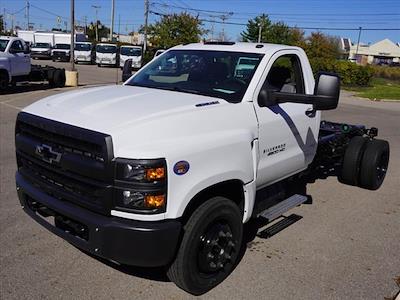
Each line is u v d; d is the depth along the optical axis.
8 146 8.34
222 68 4.46
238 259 4.31
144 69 5.03
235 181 3.82
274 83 4.51
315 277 4.06
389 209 6.05
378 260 4.47
